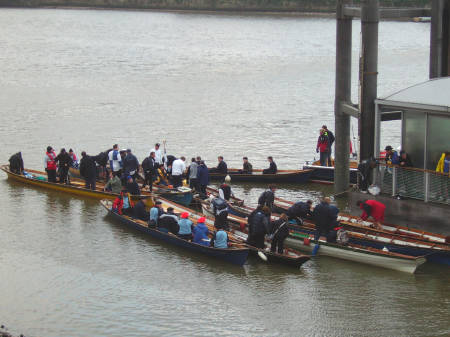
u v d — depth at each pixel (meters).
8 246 25.75
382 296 21.80
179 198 30.73
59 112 53.78
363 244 24.81
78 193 32.25
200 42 110.12
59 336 19.33
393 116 28.47
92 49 99.69
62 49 99.12
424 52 95.38
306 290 22.23
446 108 24.05
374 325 19.95
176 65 83.44
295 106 57.56
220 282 22.81
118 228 27.81
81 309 20.94
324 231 25.02
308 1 165.50
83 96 61.38
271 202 26.67
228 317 20.42
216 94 63.34
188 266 24.11
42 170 36.88
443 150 24.86
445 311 20.83
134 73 76.44
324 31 129.25
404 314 20.64
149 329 19.73
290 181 34.88
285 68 81.06
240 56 92.56
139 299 21.56
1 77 71.69
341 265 24.28
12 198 31.67
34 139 44.31
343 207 30.41
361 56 27.44
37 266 24.02
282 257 23.77
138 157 40.06
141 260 24.55
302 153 41.56
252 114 54.00
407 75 73.88
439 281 22.97
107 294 21.94
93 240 26.41
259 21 150.62
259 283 22.75
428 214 24.70
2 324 19.97
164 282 22.80
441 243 23.64
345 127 31.14
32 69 78.31
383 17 27.75
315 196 32.44
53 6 187.62
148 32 127.56
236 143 44.03
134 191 29.73
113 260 24.53
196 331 19.61
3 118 50.91
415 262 22.98
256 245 24.70
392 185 26.06
